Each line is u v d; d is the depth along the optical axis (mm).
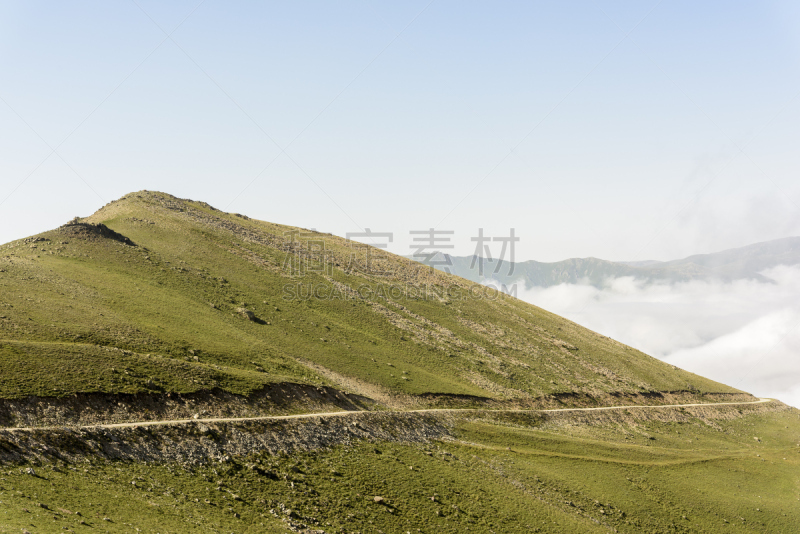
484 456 79812
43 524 32812
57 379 54062
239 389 69062
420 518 56469
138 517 39438
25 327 66188
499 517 61406
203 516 43625
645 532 70438
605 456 92812
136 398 57344
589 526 66125
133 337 75625
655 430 121375
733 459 107062
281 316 116500
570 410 117688
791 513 86625
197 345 82375
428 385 105312
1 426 45312
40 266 93250
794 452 122938
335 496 55406
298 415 70125
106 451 48000
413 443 76500
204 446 55000
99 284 94688
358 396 87750
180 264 123188
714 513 81125
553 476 78750
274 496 51625
